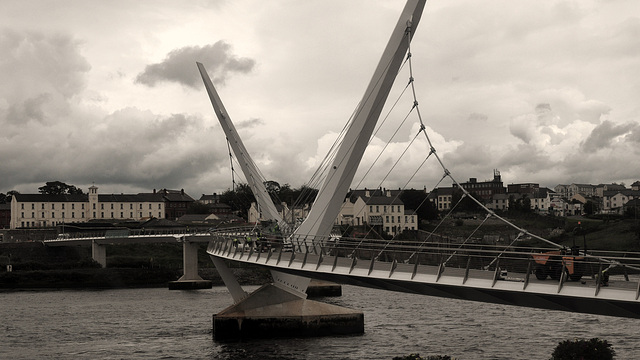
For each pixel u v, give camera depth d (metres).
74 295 112.75
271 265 49.31
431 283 32.06
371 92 51.12
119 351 56.53
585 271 27.12
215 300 101.00
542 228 145.88
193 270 131.88
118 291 122.06
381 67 50.97
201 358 52.56
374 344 55.88
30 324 73.94
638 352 49.44
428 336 59.62
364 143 51.47
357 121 51.44
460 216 176.12
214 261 70.19
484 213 176.38
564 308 29.03
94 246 146.38
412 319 71.44
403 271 34.84
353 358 50.34
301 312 61.03
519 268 29.34
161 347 57.88
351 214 167.88
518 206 194.88
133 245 169.25
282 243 50.69
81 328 70.38
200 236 129.12
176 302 97.81
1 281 130.38
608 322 66.25
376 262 36.78
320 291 106.19
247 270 144.75
